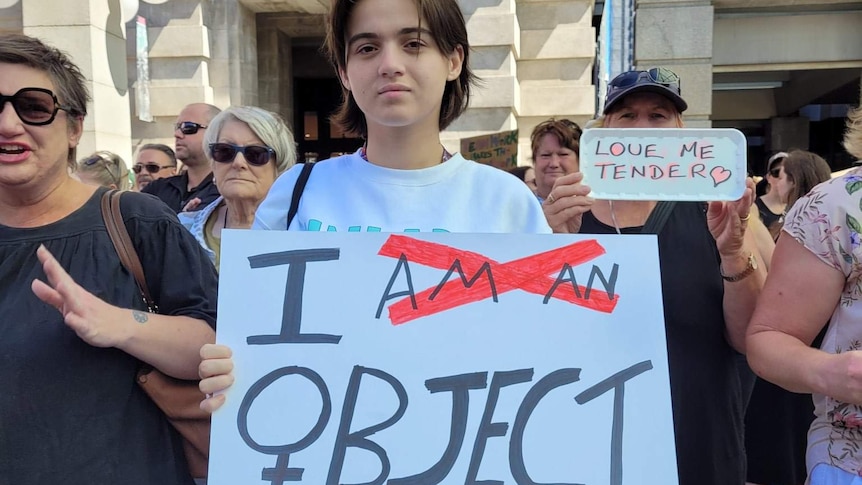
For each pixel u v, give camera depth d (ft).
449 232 5.02
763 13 23.58
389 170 5.25
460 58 5.46
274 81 32.58
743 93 39.78
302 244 4.90
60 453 4.72
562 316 4.78
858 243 4.78
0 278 4.88
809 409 9.45
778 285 5.18
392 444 4.50
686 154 5.48
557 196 5.67
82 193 5.37
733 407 6.50
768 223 16.06
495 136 20.07
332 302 4.79
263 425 4.54
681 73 22.27
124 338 4.69
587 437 4.51
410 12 4.82
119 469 4.88
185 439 5.45
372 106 4.97
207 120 13.84
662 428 4.54
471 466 4.45
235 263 4.85
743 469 6.53
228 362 4.62
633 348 4.71
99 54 24.59
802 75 33.32
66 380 4.78
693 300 6.40
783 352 4.90
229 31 29.48
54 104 4.94
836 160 37.81
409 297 4.81
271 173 9.52
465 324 4.75
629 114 7.52
